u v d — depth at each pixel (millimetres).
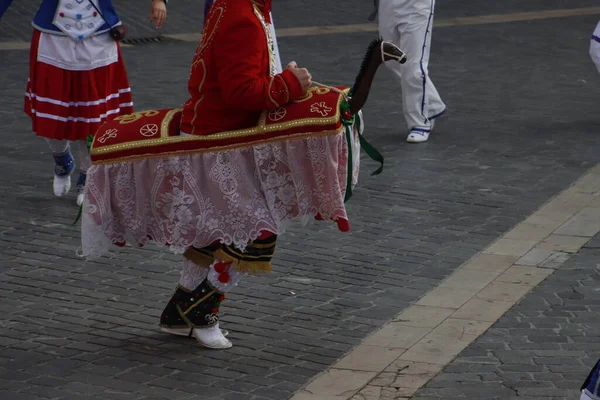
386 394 12352
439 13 43625
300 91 12336
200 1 43406
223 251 12922
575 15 43688
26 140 23484
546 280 16109
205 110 12570
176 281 15883
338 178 12609
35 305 14812
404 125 25781
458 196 20203
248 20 12102
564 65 33312
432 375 12867
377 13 24438
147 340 13773
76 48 18500
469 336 14047
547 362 13242
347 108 12492
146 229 12969
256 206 12578
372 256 17078
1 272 15984
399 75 24297
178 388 12422
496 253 17281
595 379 10250
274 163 12547
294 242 17609
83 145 19031
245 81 12078
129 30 37625
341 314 14797
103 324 14242
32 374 12680
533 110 27328
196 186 12570
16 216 18531
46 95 18625
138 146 12594
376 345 13781
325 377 12812
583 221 18844
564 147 23766
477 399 12219
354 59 34156
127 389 12352
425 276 16297
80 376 12664
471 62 33656
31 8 39781
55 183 19688
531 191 20578
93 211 12812
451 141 24203
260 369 13000
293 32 38844
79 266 16344
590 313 14859
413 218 18938
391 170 21812
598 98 28766
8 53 33312
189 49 35188
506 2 46812
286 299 15273
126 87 19438
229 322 14414
